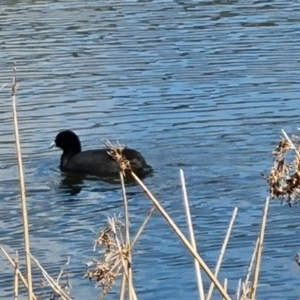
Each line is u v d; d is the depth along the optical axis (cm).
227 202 1550
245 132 1912
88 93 2212
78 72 2394
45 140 1919
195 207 1534
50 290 1195
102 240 709
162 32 2814
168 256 1324
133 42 2702
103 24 2953
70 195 1658
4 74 2398
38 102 2150
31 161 1828
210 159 1769
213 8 3162
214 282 664
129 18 3033
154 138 1902
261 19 2983
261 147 1823
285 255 1325
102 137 1933
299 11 3080
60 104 2133
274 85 2245
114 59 2512
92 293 1202
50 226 1481
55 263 1316
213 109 2067
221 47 2617
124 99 2158
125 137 1916
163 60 2491
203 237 1399
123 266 712
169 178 1689
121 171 745
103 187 1703
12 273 1279
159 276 1259
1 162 1814
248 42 2669
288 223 1442
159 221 1468
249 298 732
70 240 1414
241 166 1725
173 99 2145
